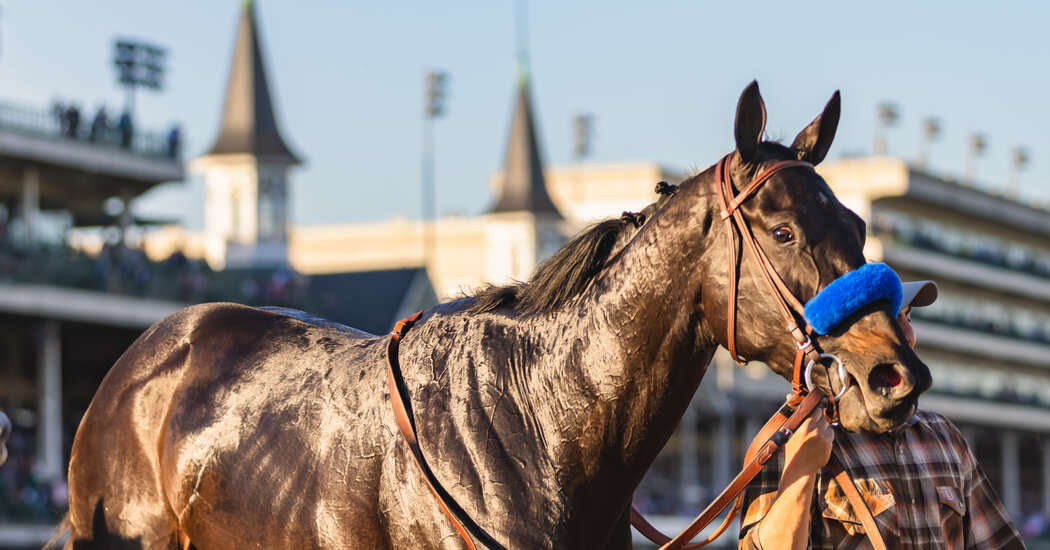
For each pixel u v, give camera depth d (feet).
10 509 132.46
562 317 23.62
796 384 21.31
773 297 21.16
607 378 22.80
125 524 26.84
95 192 192.85
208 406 26.03
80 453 27.63
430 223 281.13
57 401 161.79
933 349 319.88
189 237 314.14
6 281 154.10
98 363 187.93
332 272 279.69
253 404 25.55
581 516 22.98
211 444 25.59
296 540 24.30
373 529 23.67
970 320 326.65
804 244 21.03
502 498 22.52
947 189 330.95
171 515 26.40
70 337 176.86
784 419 23.62
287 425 24.91
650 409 22.76
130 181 189.57
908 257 307.99
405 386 24.00
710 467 293.23
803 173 21.65
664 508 221.87
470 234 379.35
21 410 180.34
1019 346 339.36
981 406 327.26
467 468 22.79
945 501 24.31
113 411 27.25
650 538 25.77
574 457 22.93
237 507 25.07
